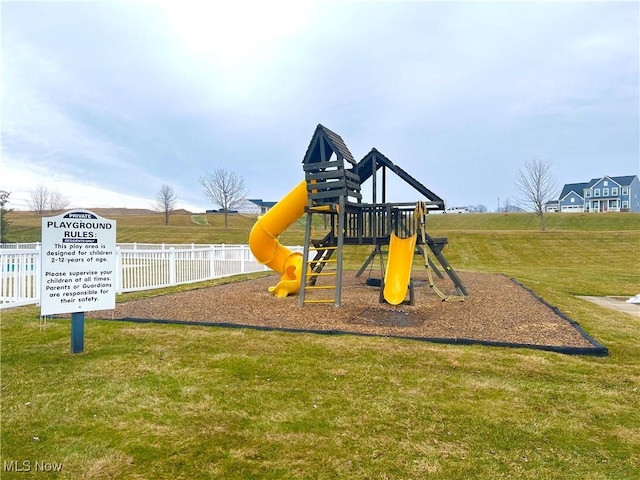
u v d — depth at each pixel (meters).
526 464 2.76
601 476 2.63
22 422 3.31
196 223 59.09
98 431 3.19
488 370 4.46
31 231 44.34
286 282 9.50
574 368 4.54
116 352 5.09
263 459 2.83
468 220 56.19
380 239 9.81
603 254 25.94
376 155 9.82
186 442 3.04
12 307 8.08
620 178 69.62
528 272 17.53
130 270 10.76
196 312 7.50
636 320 7.54
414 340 5.59
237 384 4.09
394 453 2.89
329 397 3.79
